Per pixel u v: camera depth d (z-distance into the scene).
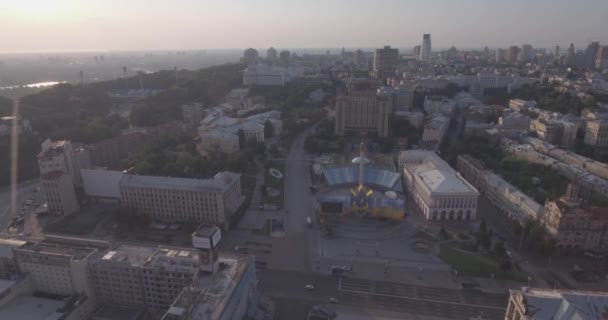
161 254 198.50
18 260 198.62
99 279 196.62
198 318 152.62
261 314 196.25
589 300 163.12
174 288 189.50
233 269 185.38
